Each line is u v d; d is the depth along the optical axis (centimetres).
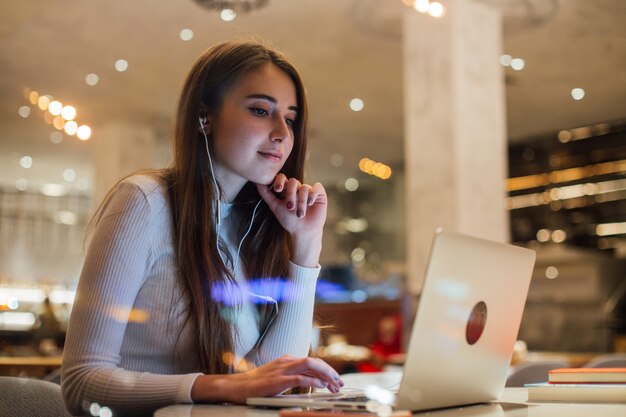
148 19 702
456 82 604
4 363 434
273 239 175
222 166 166
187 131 163
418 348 114
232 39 179
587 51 749
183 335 151
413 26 636
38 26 719
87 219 1414
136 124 1021
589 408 128
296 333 169
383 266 1253
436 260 113
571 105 928
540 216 1108
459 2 614
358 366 577
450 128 601
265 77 164
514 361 521
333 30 721
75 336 141
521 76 822
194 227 157
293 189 168
